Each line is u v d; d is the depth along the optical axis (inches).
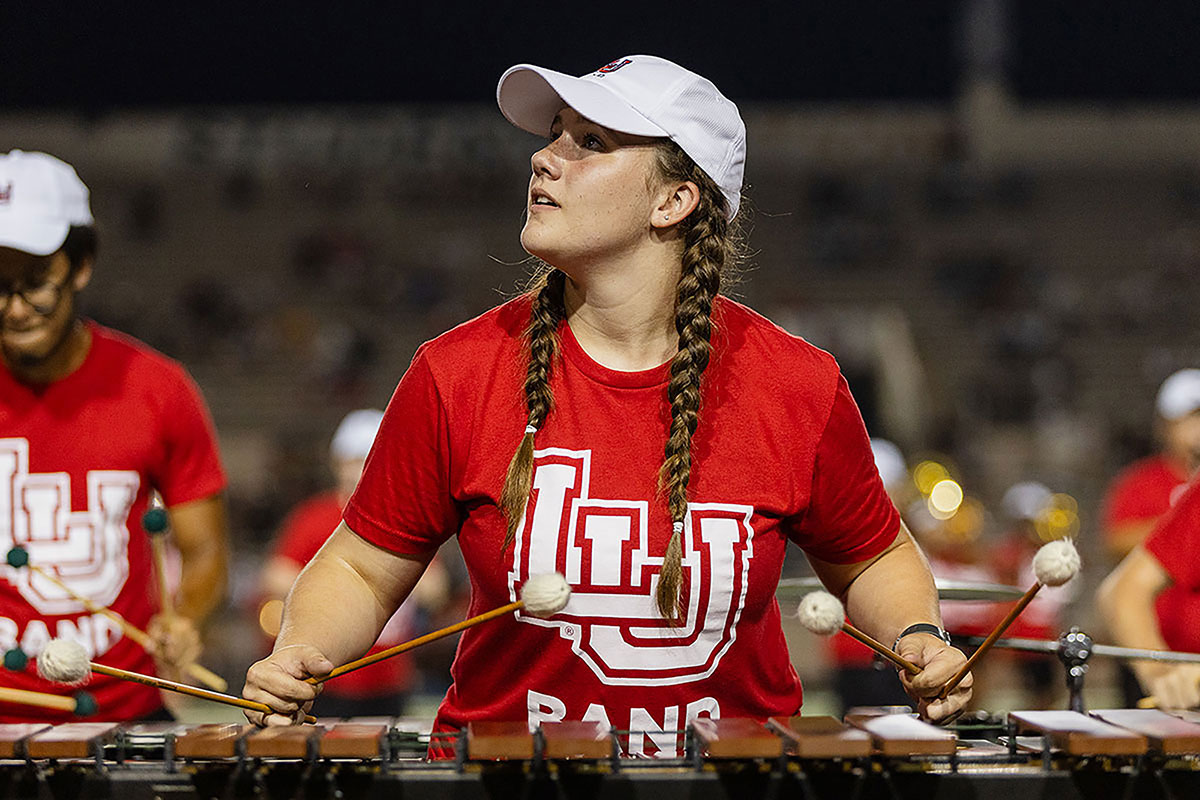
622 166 195.5
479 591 201.8
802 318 1866.4
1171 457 510.6
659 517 192.4
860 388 1847.9
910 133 2244.1
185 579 302.2
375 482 203.9
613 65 205.6
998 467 1555.1
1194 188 2132.1
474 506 198.8
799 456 199.8
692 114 199.2
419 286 1945.1
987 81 2219.5
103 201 2100.1
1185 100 2203.5
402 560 206.5
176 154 2174.0
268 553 1220.5
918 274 1957.4
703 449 197.3
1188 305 1894.7
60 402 277.9
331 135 2233.0
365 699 533.6
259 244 2041.1
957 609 603.2
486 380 200.1
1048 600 625.3
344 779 169.8
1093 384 1747.0
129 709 283.0
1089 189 2138.3
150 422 285.6
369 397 1722.4
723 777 169.9
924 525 663.8
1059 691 726.5
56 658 177.5
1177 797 172.4
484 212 2143.2
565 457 195.5
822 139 2239.2
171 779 169.9
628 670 193.2
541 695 195.9
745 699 200.8
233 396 1717.5
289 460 1478.8
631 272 200.2
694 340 196.4
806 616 175.2
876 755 170.7
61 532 275.7
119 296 1904.5
